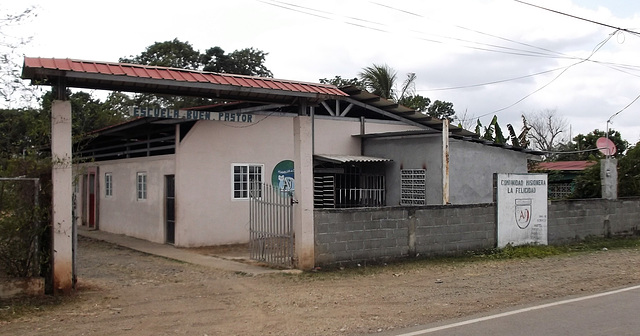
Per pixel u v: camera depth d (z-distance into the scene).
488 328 7.20
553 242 16.67
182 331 7.41
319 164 18.84
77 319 8.00
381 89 30.91
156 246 16.36
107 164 21.05
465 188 18.55
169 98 34.09
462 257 14.41
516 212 15.76
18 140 10.05
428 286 10.55
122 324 7.75
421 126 20.30
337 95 11.95
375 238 12.98
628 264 13.35
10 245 8.89
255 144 17.25
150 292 9.84
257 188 14.58
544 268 12.80
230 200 16.70
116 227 20.27
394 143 19.25
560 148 48.66
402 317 8.02
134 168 18.86
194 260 13.55
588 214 17.67
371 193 19.62
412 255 13.67
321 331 7.33
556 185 30.50
